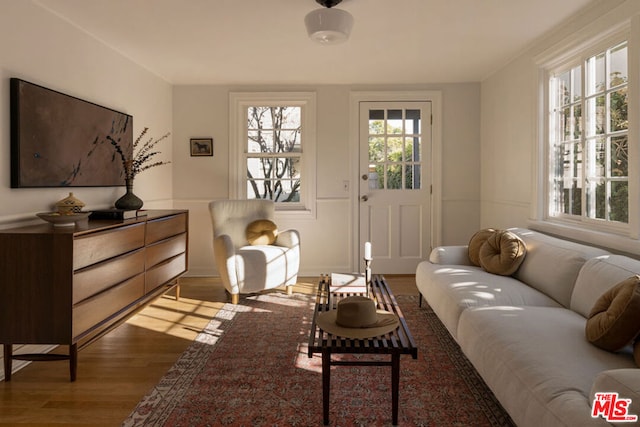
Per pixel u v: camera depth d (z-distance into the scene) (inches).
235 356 105.0
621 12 100.6
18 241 87.3
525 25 128.1
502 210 172.4
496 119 178.1
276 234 169.6
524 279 111.9
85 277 91.7
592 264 85.7
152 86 176.4
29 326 87.7
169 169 195.5
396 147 198.5
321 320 83.0
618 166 108.0
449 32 133.3
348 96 196.9
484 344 75.5
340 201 198.7
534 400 56.6
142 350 109.4
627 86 101.7
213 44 143.0
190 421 75.7
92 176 130.3
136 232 116.9
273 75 182.2
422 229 199.6
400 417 76.4
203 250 199.0
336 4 110.3
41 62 109.7
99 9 113.8
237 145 197.5
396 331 77.9
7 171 98.1
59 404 82.4
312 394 85.3
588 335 67.2
